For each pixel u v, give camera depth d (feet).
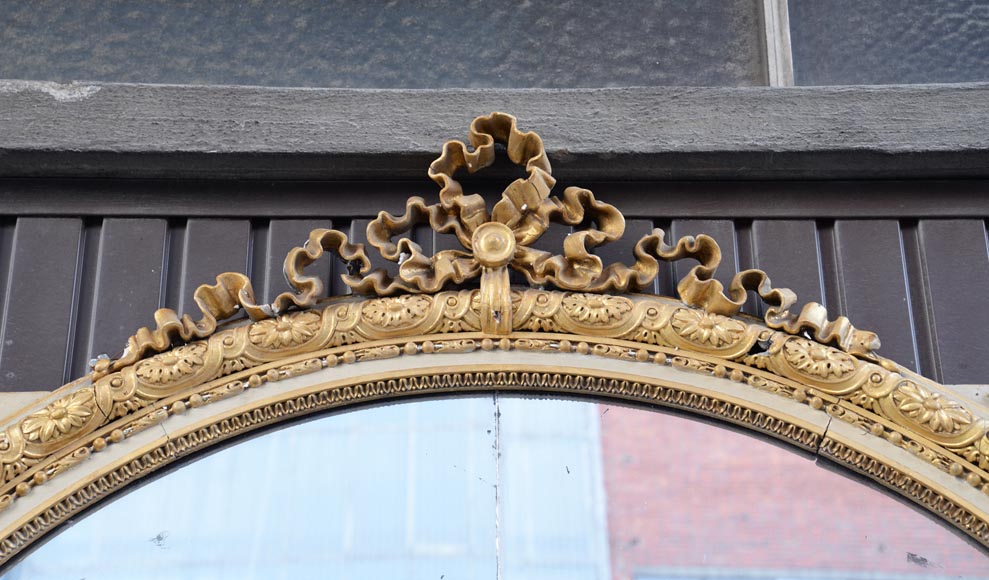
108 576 4.88
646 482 5.07
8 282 5.34
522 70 6.07
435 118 5.46
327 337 5.09
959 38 6.16
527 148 5.28
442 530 4.99
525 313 5.11
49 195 5.48
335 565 4.94
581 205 5.21
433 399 5.17
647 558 4.96
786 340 5.07
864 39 6.14
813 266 5.42
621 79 6.04
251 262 5.42
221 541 4.95
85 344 5.27
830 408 5.01
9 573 4.85
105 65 6.02
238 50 6.08
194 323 5.12
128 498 5.00
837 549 4.98
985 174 5.50
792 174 5.49
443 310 5.11
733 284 5.15
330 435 5.12
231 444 5.09
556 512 5.03
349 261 5.21
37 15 6.11
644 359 5.09
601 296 5.16
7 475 4.88
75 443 4.96
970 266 5.42
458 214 5.21
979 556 4.93
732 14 6.19
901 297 5.36
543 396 5.19
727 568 4.95
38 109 5.42
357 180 5.52
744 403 5.04
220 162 5.41
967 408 5.00
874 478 5.01
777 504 5.03
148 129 5.40
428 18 6.18
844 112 5.48
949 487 4.91
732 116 5.47
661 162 5.43
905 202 5.53
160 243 5.42
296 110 5.46
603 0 6.23
